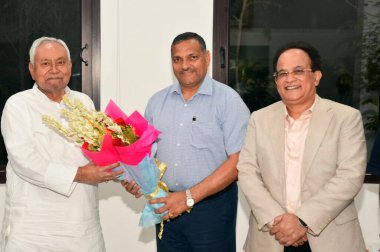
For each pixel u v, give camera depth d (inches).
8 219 88.0
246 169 82.3
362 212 123.9
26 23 126.0
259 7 127.4
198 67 89.4
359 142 76.6
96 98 126.0
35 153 84.4
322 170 76.1
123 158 77.7
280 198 78.0
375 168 83.0
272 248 78.7
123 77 124.5
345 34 127.0
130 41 123.8
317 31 127.3
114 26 123.4
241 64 128.6
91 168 82.8
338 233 76.0
